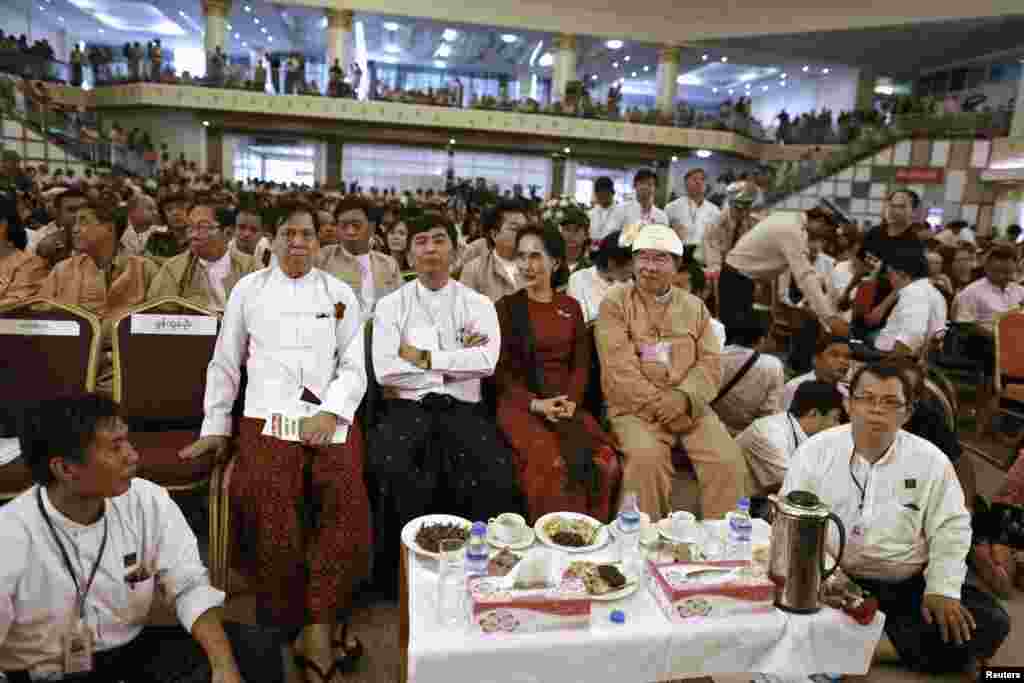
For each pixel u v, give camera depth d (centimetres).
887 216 452
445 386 285
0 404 262
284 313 255
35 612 148
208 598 164
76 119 1642
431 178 2027
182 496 251
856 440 204
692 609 162
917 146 1756
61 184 1063
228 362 254
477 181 1875
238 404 267
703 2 1964
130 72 1864
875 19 1750
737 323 368
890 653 226
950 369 520
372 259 411
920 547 207
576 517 214
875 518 205
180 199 475
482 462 261
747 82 2673
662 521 209
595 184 601
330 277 268
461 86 1969
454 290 294
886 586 218
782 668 163
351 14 1906
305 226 255
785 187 1972
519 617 154
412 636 151
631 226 378
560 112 1969
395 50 2595
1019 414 449
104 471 143
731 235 570
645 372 300
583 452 272
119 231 337
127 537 157
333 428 240
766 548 190
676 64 2041
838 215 872
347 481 236
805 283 429
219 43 1875
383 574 261
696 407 289
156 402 276
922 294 420
